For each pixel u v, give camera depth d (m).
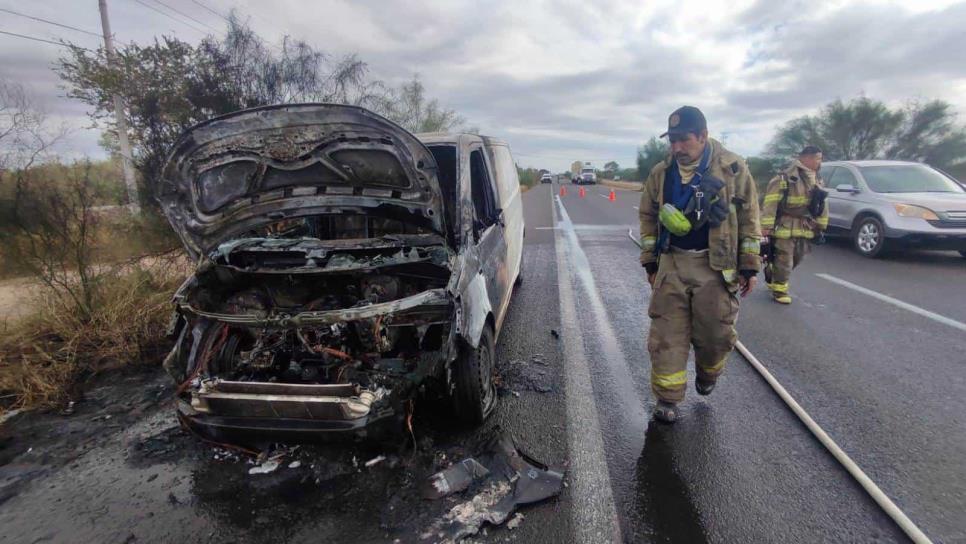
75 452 3.00
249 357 3.02
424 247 3.15
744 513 2.37
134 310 4.61
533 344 4.55
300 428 2.47
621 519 2.34
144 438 3.14
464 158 3.49
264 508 2.48
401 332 3.02
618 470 2.70
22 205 4.44
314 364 2.98
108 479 2.74
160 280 5.47
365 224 4.02
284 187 3.12
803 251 5.59
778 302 5.64
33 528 2.38
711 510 2.39
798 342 4.45
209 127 2.76
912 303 5.51
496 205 4.35
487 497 2.48
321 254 3.18
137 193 6.16
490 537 2.24
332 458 2.84
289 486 2.63
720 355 3.09
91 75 6.60
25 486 2.69
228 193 3.10
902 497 2.46
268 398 2.50
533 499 2.46
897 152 24.30
